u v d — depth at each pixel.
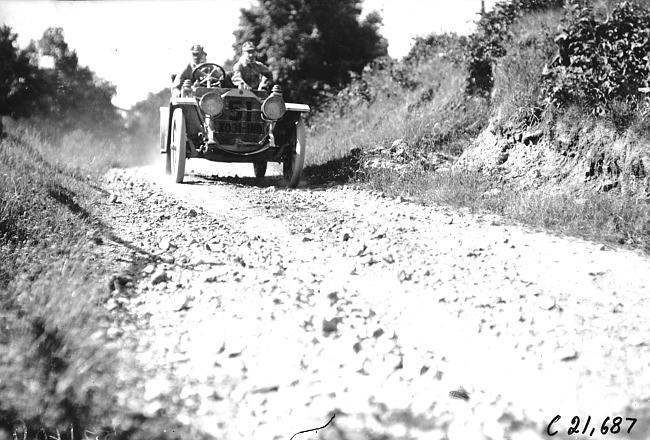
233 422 3.55
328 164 12.91
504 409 3.65
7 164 8.95
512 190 9.91
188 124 11.54
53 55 17.86
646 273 6.05
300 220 8.40
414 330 4.76
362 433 3.43
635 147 9.46
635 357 4.25
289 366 4.15
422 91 15.59
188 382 3.95
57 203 7.71
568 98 10.70
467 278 5.91
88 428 3.42
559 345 4.46
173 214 8.36
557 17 12.86
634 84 10.23
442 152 12.50
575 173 9.91
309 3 26.92
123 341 4.41
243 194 10.34
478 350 4.43
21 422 3.39
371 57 27.81
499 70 12.89
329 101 22.22
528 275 6.03
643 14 10.86
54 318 4.29
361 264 6.35
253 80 12.12
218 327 4.73
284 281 5.73
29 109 16.91
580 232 7.61
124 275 5.64
